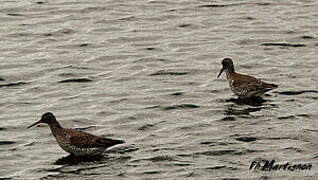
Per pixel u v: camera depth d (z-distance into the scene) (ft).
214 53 106.32
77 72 100.83
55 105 91.09
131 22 118.01
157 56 105.70
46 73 100.78
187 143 80.18
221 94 92.79
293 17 119.03
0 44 110.52
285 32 113.19
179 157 77.25
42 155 78.64
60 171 75.15
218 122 84.99
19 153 79.30
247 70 100.53
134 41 111.24
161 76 99.30
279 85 94.89
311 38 110.93
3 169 76.02
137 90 94.79
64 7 123.44
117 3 124.77
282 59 103.91
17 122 86.58
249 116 86.07
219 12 121.60
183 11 121.80
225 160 76.54
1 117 87.97
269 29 114.42
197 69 101.09
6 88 96.63
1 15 120.47
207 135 81.87
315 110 87.10
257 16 119.55
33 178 74.08
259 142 79.82
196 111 88.28
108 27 116.26
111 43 110.63
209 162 76.23
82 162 76.69
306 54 105.60
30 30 115.24
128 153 78.28
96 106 90.38
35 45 110.22
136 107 89.81
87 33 114.21
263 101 89.97
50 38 112.57
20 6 123.85
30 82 98.17
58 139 77.61
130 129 84.17
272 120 84.84
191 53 106.52
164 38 112.27
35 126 85.46
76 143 77.00
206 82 96.89
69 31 114.73
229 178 73.15
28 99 93.09
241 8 123.03
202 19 118.93
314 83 95.30
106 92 94.38
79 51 107.86
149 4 124.57
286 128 82.64
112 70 101.55
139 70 101.30
